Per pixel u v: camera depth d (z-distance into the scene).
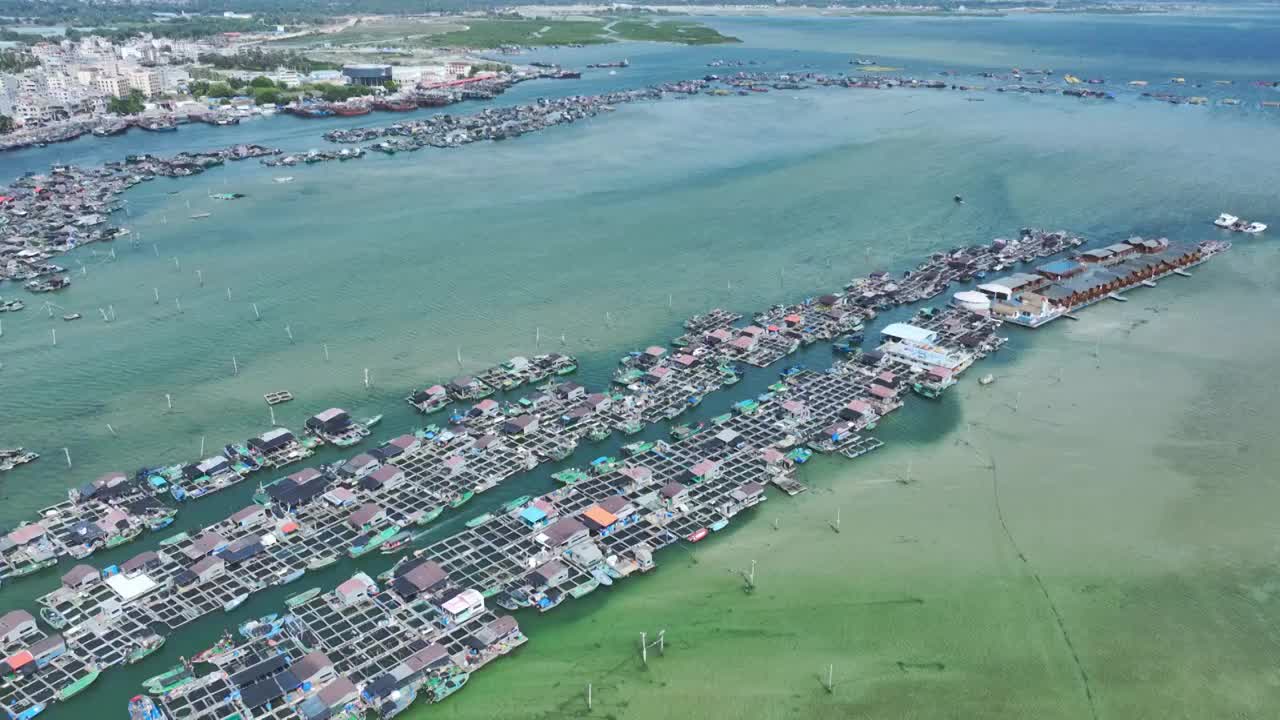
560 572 122.25
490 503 142.12
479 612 116.56
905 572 123.31
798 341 198.25
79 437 161.62
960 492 142.00
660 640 111.12
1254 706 102.00
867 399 170.75
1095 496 140.12
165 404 173.50
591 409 166.75
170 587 122.50
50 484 147.62
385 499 142.00
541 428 162.25
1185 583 120.81
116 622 116.12
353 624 115.00
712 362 188.75
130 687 106.44
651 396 173.88
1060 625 113.81
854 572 123.50
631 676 106.50
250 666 106.81
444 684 105.00
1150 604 117.19
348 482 145.12
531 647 111.12
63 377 184.38
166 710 101.94
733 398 175.38
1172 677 106.06
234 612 118.50
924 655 109.38
